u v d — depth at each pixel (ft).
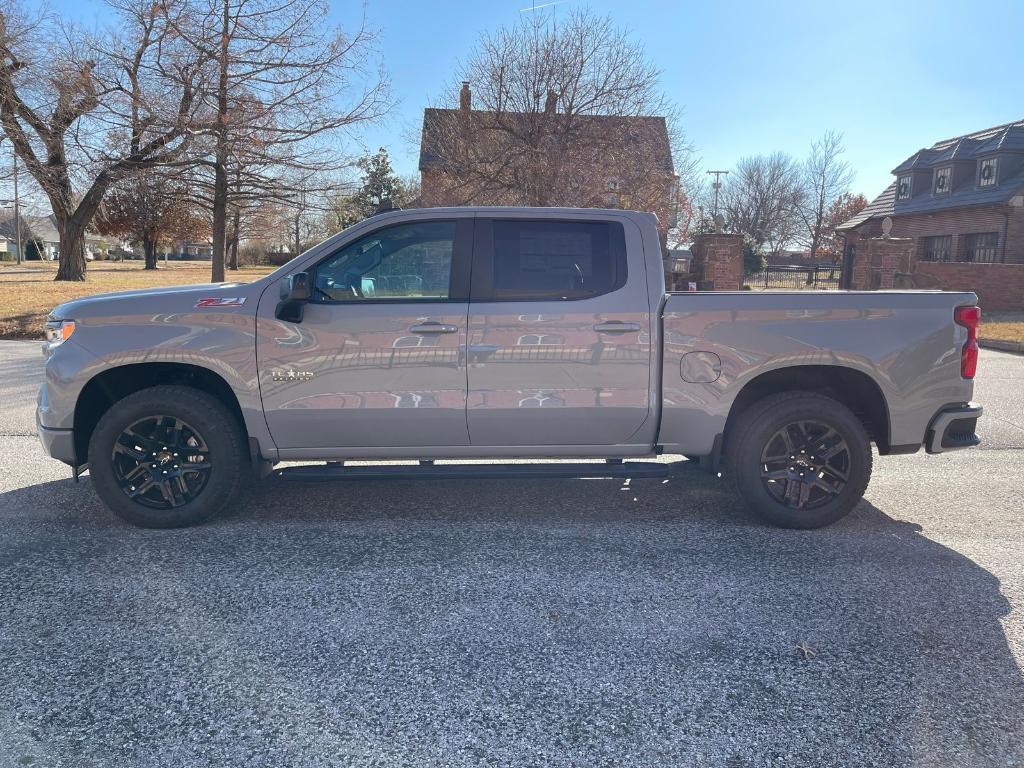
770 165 193.36
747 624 10.97
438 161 70.03
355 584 12.30
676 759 8.02
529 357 14.43
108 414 14.33
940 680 9.51
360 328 14.32
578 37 66.18
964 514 16.11
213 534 14.61
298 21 63.93
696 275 53.21
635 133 67.41
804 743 8.27
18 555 13.48
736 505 16.67
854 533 14.88
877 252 64.23
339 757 8.03
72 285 84.58
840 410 14.52
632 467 15.07
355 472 14.92
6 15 69.05
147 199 94.94
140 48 66.18
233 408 15.28
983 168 91.97
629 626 10.91
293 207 74.95
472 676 9.57
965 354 14.69
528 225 14.84
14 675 9.52
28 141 74.79
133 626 10.81
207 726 8.52
